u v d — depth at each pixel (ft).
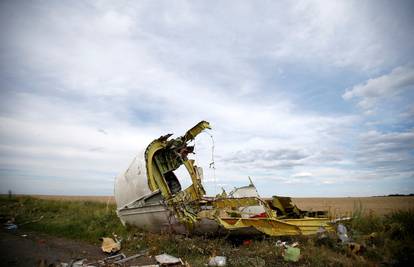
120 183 38.96
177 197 36.19
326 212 37.27
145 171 34.96
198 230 30.73
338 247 26.76
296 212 36.19
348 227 33.58
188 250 27.40
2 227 40.37
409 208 38.50
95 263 24.52
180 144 39.55
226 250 26.73
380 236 29.45
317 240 28.50
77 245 31.07
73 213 51.29
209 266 23.02
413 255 23.99
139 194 35.37
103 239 30.07
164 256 25.50
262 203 32.65
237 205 34.50
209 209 34.81
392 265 22.90
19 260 24.62
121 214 38.73
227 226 28.43
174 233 32.37
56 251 28.22
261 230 28.37
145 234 33.30
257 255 25.20
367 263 22.47
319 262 23.00
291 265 22.85
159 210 32.73
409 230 30.91
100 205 65.51
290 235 28.58
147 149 36.11
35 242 31.71
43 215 50.37
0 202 66.69
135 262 24.82
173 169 40.29
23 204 63.36
